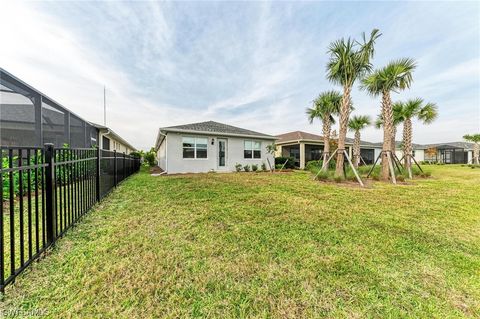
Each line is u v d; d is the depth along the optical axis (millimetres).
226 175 11461
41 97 6137
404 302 1850
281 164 18375
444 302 1861
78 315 1593
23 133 7137
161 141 16609
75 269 2148
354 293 1942
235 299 1821
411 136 12594
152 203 4812
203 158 13711
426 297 1919
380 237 3213
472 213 4590
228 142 14758
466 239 3230
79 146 9195
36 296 1751
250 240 2969
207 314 1651
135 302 1743
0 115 6965
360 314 1696
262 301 1807
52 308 1643
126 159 9516
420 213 4535
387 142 10109
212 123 17531
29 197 2070
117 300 1757
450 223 3934
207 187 7020
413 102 12125
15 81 5094
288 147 22422
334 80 9422
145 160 27828
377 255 2656
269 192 6359
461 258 2641
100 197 4797
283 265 2359
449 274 2287
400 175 10320
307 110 13328
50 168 2564
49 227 2566
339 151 9266
